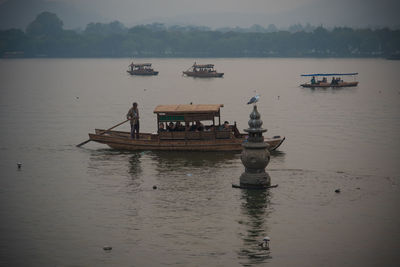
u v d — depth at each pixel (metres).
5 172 30.50
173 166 30.98
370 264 18.38
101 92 88.56
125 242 20.34
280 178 28.17
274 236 20.69
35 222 22.44
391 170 29.64
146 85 106.88
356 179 27.89
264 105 64.56
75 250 19.75
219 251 19.45
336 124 47.25
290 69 186.00
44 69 199.12
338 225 21.64
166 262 18.66
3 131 45.38
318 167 30.47
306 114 55.00
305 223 21.88
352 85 95.50
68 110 61.22
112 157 33.75
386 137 40.09
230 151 34.50
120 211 23.53
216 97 77.12
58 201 25.03
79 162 32.62
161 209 23.66
